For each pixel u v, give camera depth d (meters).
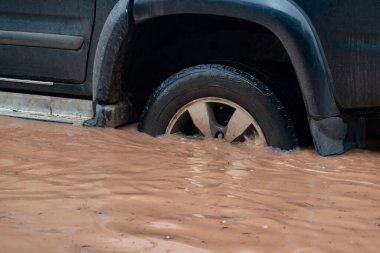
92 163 3.78
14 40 4.91
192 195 3.18
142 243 2.47
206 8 4.21
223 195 3.21
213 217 2.84
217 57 4.70
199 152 4.21
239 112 4.34
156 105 4.57
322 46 4.05
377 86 4.04
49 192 3.14
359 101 4.10
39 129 4.64
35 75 4.96
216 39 4.79
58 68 4.86
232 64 4.39
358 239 2.65
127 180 3.41
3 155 3.90
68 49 4.79
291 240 2.59
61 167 3.65
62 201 2.99
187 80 4.45
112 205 2.96
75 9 4.71
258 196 3.22
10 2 4.88
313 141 4.19
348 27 3.99
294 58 4.06
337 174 3.76
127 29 4.46
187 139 4.49
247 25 4.56
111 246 2.43
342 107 4.15
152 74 5.00
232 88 4.31
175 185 3.35
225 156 4.13
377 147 4.46
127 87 4.83
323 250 2.49
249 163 3.96
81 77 4.81
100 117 4.73
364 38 3.98
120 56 4.57
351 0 3.95
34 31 4.86
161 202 3.04
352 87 4.07
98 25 4.68
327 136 4.16
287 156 4.14
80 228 2.62
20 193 3.10
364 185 3.53
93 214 2.81
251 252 2.42
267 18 4.06
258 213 2.92
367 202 3.20
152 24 4.57
